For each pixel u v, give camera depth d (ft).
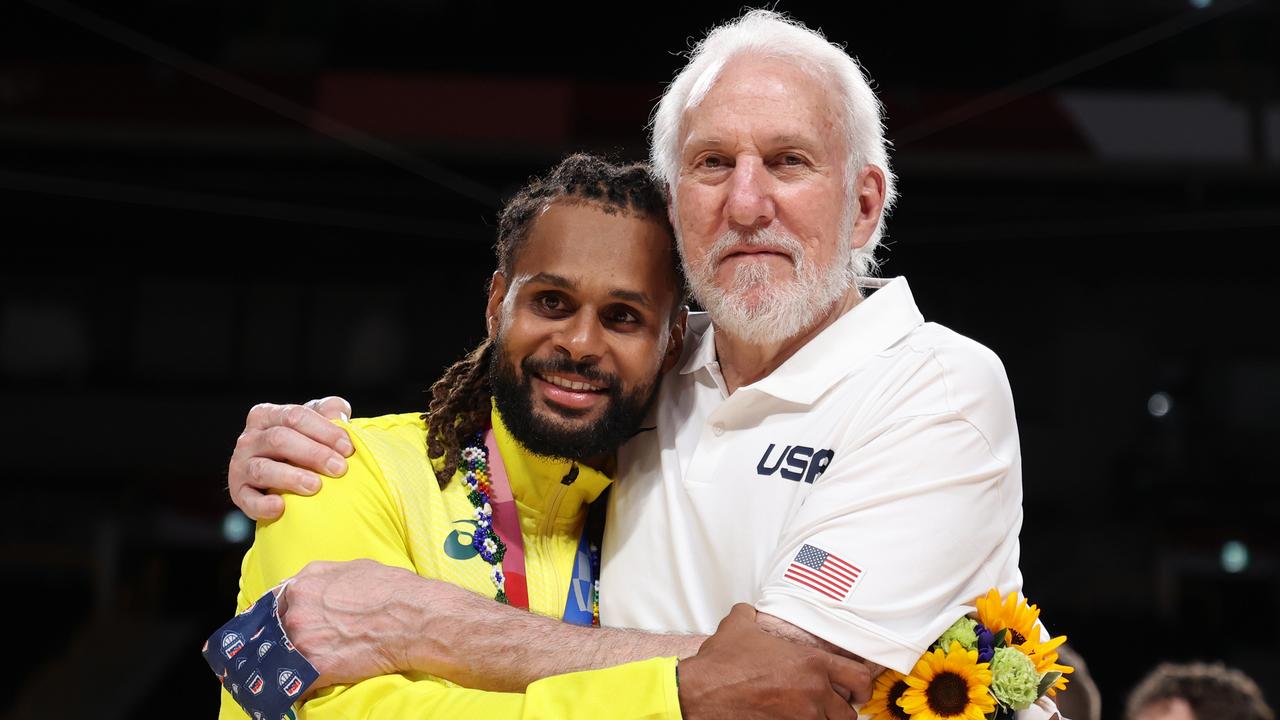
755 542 5.70
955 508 5.35
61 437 27.63
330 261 26.89
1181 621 25.18
